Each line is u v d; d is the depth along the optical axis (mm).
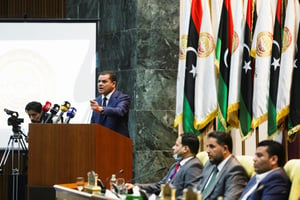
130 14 17391
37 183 11867
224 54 14328
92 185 10508
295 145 15383
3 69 17750
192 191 6809
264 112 13766
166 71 17062
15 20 17750
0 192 18375
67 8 19203
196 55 14695
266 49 13773
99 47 18281
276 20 13680
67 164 11828
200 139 14477
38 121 13719
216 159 10078
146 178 17000
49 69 17688
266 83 13766
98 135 11828
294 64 13406
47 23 17734
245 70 14000
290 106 13383
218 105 14281
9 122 15008
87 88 17594
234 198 9648
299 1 14133
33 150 11875
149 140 17016
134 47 17219
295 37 13508
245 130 13945
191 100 14602
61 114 12672
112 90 12953
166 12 17094
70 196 10562
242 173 9852
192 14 14758
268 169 9039
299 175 8648
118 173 11242
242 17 14148
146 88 17062
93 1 18516
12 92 17719
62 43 17703
